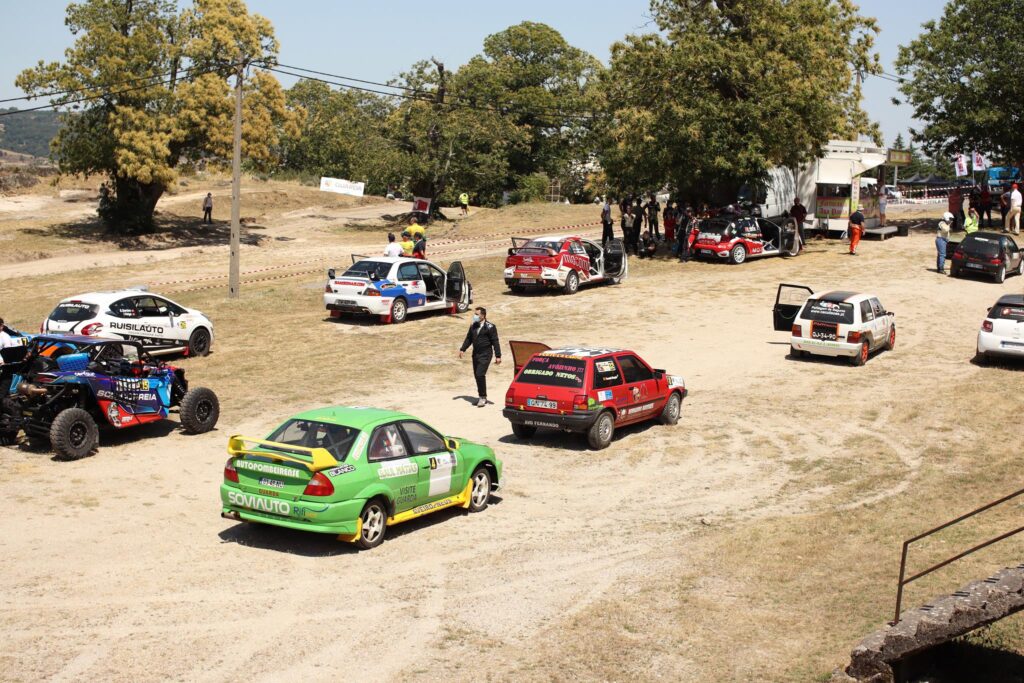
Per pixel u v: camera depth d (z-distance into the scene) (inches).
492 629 388.8
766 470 646.5
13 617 382.3
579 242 1344.7
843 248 1654.8
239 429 722.8
